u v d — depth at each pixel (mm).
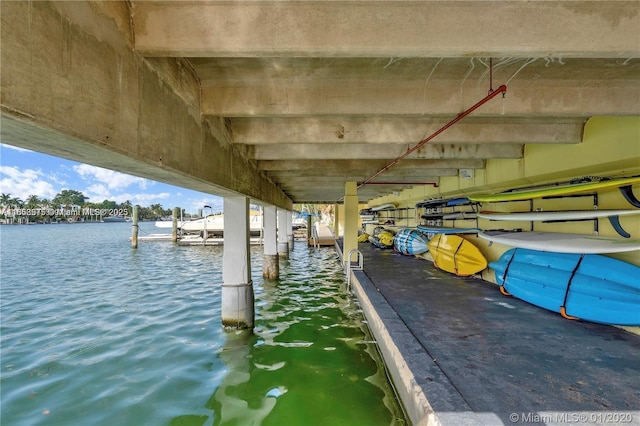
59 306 7391
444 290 6086
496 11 1984
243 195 5332
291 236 19703
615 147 3654
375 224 18766
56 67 1399
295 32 2004
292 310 6980
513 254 5648
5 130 1409
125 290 9086
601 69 2838
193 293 8656
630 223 3838
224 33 2004
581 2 1972
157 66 2322
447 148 5172
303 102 3158
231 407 3344
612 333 3764
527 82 3062
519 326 4051
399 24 2000
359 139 4109
